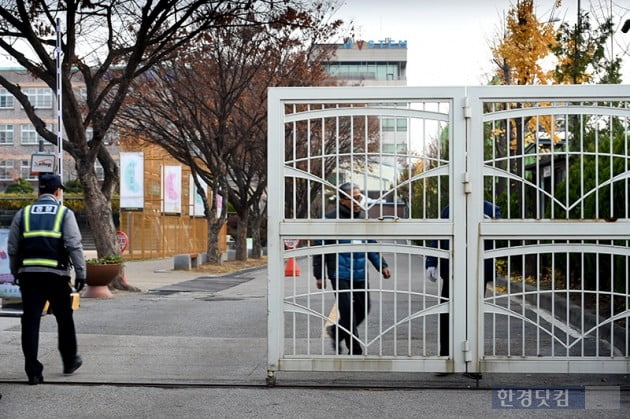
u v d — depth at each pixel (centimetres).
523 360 700
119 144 3731
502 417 624
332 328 782
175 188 3875
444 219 700
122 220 3603
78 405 668
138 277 2358
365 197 707
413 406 657
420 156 705
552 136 702
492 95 697
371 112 702
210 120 2819
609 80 1688
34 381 742
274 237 712
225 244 4456
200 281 2236
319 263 795
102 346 946
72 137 1688
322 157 714
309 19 1841
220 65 2553
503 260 1557
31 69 1644
